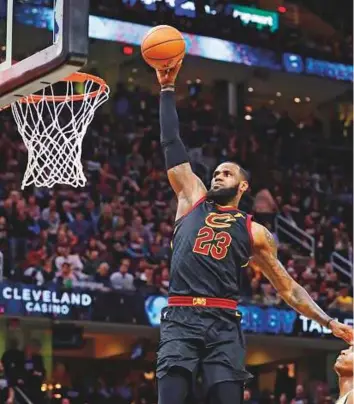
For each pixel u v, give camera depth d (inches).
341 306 1093.8
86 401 999.6
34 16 384.8
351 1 1408.7
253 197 1251.8
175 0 1277.1
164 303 990.4
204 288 298.2
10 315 916.0
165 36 316.5
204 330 294.4
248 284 1035.9
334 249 1206.3
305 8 1385.3
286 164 1334.9
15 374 951.6
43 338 1012.5
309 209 1280.8
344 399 317.4
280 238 1202.0
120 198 1120.8
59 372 1016.2
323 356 1181.1
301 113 1466.5
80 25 352.8
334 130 1413.6
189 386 293.3
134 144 1230.9
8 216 986.1
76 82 588.4
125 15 1245.7
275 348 1194.0
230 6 1316.4
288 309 1039.0
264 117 1364.4
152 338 1129.4
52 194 1072.2
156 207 1149.7
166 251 1066.7
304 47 1370.6
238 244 303.9
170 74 321.7
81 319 947.3
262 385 1195.9
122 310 967.6
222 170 314.7
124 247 1039.0
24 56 385.7
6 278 924.6
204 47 1295.5
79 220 1042.1
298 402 1033.5
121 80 1336.1
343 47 1402.6
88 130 1206.9
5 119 1128.2
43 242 982.4
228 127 1334.9
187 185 316.8
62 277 952.3
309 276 1122.0
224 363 292.7
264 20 1341.0
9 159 1098.1
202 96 1396.4
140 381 1119.0
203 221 307.0
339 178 1348.4
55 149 519.5
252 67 1357.0
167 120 319.9
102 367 1138.7
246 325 1018.1
